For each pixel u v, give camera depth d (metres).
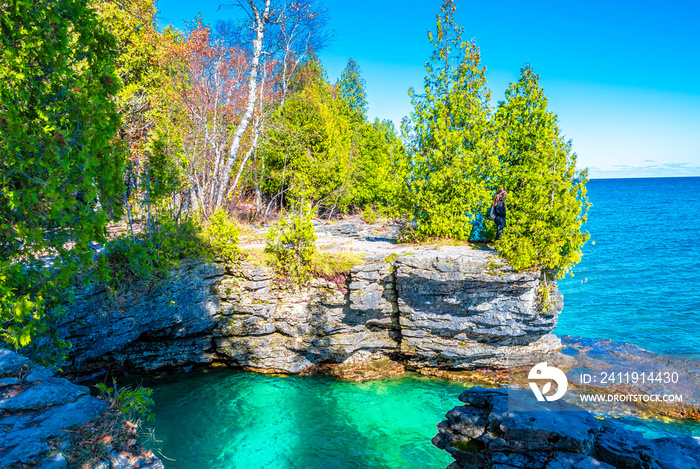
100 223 9.38
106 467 5.15
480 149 19.66
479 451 8.95
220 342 16.44
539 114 19.56
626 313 27.55
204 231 16.84
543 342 16.78
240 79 25.30
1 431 5.19
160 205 15.63
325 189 30.39
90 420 5.70
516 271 15.20
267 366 16.39
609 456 7.95
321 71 37.31
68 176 9.14
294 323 16.23
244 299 16.19
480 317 15.80
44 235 9.45
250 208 28.72
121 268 13.61
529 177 17.03
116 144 10.66
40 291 9.20
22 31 8.31
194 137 21.09
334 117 32.88
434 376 16.61
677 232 67.00
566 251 15.62
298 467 11.27
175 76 22.20
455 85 19.73
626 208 117.94
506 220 17.55
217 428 12.84
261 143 26.48
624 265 42.97
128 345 15.21
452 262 15.29
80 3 9.03
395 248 18.31
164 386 15.20
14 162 8.05
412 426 13.34
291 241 16.17
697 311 27.64
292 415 13.74
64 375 13.88
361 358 16.84
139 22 21.70
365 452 12.03
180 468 10.99
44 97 8.68
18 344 8.11
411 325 16.28
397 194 20.47
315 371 16.56
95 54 9.76
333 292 16.09
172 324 14.92
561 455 7.98
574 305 29.66
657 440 8.29
